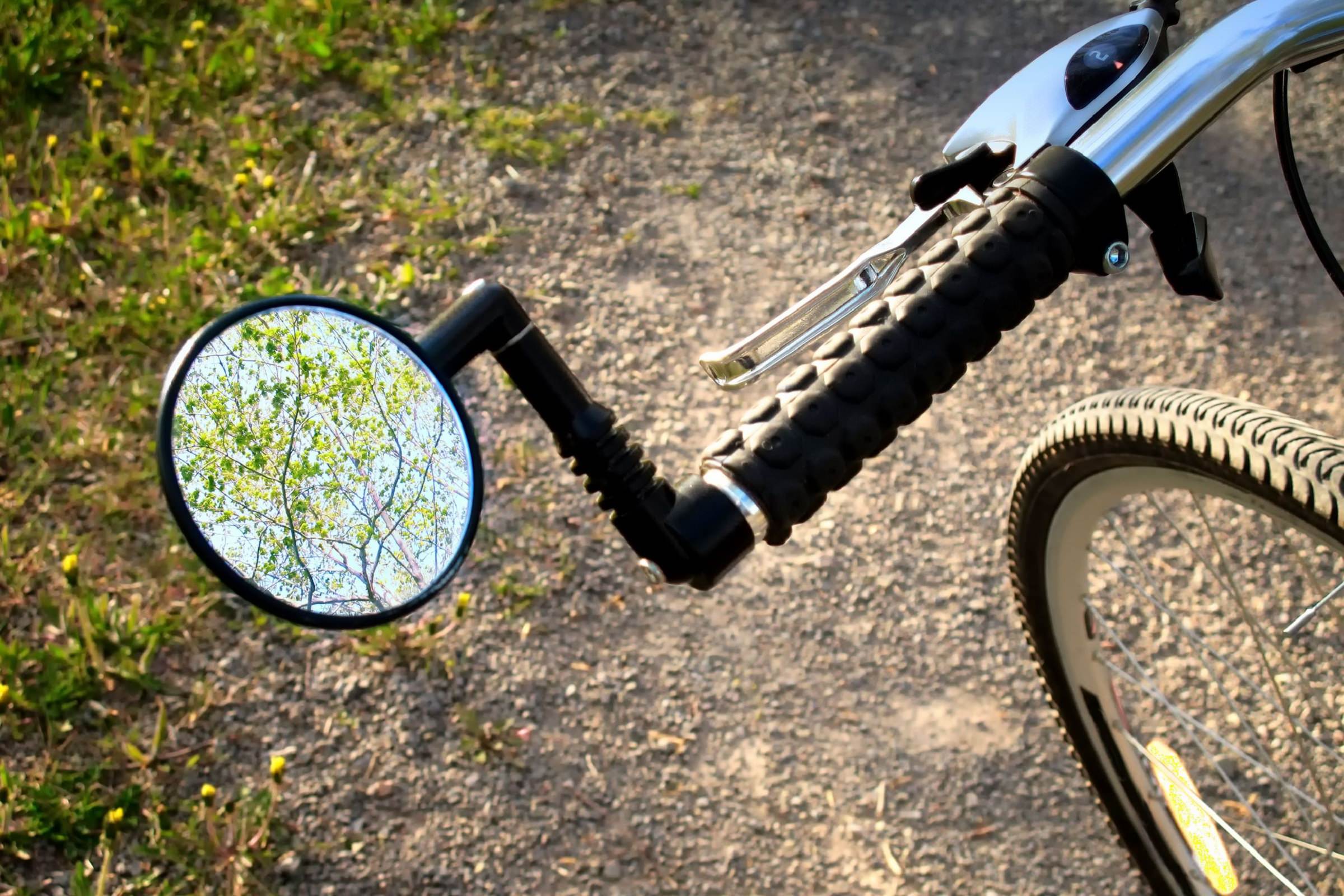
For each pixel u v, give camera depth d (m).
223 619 2.75
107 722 2.57
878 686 2.83
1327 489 1.46
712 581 1.12
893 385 1.12
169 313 3.21
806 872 2.56
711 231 3.65
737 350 1.27
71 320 3.19
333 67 3.85
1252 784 2.66
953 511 3.12
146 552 2.84
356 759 2.60
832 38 4.19
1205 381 3.39
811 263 3.59
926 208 1.37
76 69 3.79
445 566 1.14
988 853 2.60
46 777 2.46
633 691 2.77
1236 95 1.26
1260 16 1.26
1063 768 2.72
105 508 2.86
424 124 3.77
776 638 2.88
